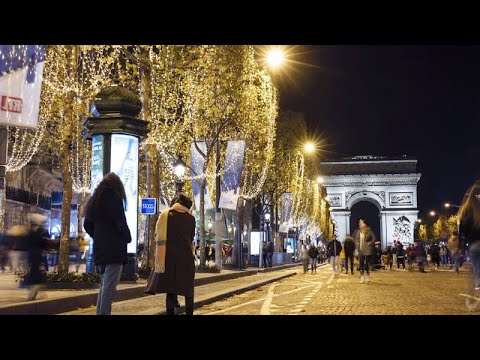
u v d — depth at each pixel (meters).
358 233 27.81
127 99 19.52
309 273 41.59
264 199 51.78
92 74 21.97
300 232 76.62
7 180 48.75
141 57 22.72
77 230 44.91
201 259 33.16
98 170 19.31
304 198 71.50
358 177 127.69
